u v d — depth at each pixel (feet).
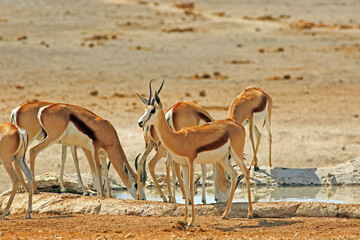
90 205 50.60
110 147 57.00
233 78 174.91
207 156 43.65
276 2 445.37
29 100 136.15
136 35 269.23
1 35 256.52
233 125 45.60
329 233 39.75
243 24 317.22
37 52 217.15
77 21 307.99
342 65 195.83
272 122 110.63
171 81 171.12
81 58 208.03
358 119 113.80
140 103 136.15
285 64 199.31
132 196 58.13
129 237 38.09
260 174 70.33
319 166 80.33
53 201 51.90
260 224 43.78
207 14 369.30
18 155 47.26
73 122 55.31
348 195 62.34
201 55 219.00
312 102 136.87
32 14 328.49
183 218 45.93
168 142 42.50
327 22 329.11
